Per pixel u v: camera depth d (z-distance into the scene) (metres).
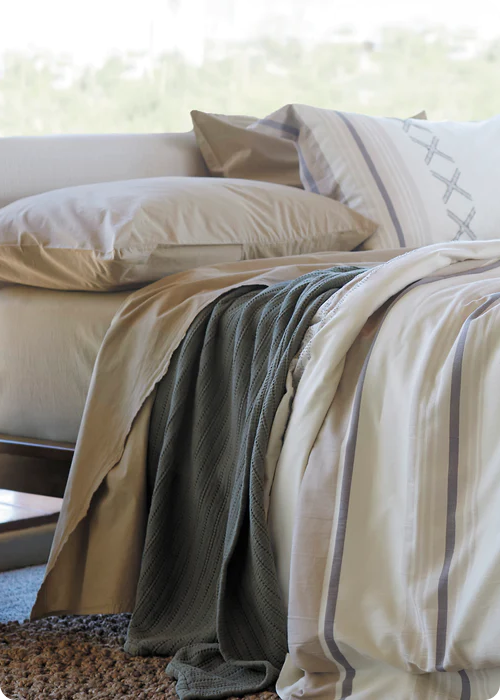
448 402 1.33
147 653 1.66
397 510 1.38
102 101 3.07
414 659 1.30
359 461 1.43
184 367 1.78
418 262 1.58
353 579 1.39
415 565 1.32
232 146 2.77
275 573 1.54
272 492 1.57
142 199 2.07
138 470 1.82
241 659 1.56
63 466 2.01
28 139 2.50
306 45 3.44
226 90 3.31
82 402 2.04
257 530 1.54
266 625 1.54
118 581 1.79
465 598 1.24
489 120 2.84
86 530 1.84
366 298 1.52
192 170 2.86
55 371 2.08
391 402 1.42
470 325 1.35
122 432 1.84
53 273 2.08
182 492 1.79
